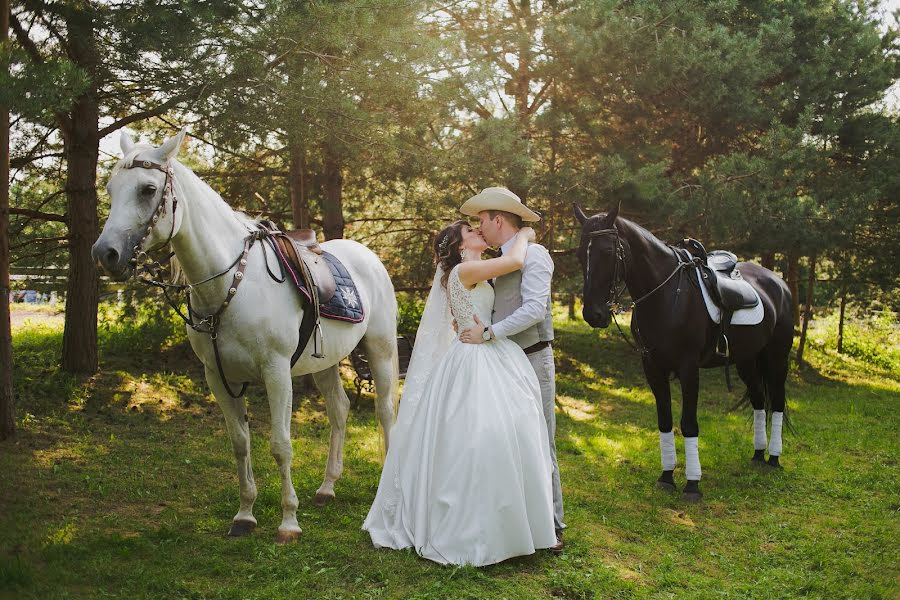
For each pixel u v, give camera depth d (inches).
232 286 145.9
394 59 270.8
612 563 153.2
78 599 124.5
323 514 172.6
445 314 156.3
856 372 508.7
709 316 213.8
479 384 143.1
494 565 141.7
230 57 241.3
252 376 154.3
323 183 376.2
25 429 236.7
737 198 369.7
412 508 148.8
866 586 146.3
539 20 390.0
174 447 232.8
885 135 435.8
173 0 231.1
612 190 365.7
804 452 267.7
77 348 303.6
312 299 159.2
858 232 460.8
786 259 524.1
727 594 139.3
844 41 439.2
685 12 370.3
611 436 287.7
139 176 130.5
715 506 200.7
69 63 168.7
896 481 225.0
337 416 188.2
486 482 139.0
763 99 415.5
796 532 179.0
